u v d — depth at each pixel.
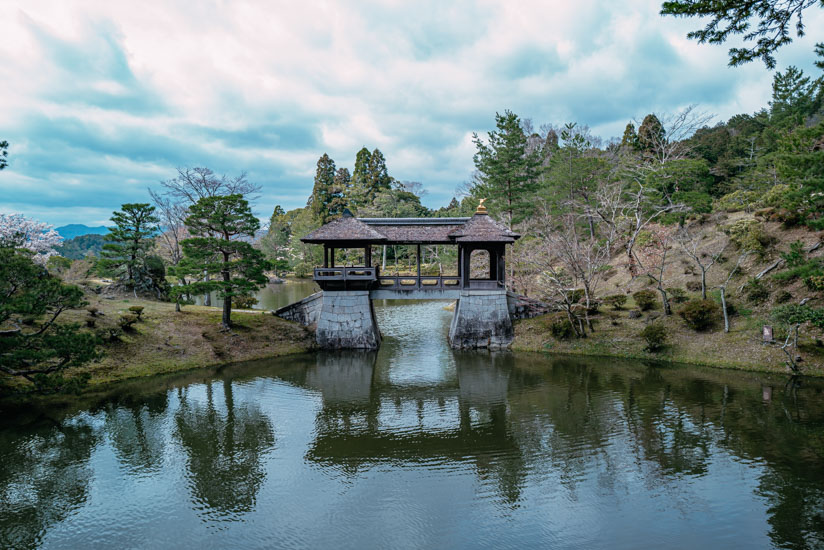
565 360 25.94
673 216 35.81
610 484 12.70
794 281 25.38
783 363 21.31
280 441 15.97
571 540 10.28
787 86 38.97
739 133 54.28
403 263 72.81
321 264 77.38
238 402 19.84
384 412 18.78
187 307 33.41
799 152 17.58
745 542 10.02
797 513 11.03
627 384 21.30
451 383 22.52
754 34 10.08
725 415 17.02
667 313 28.08
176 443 15.75
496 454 14.80
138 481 13.19
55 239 39.44
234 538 10.59
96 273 37.75
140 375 22.94
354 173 91.25
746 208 37.12
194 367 24.70
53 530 10.88
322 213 83.56
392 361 26.59
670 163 37.59
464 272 29.38
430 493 12.49
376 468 13.98
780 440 14.83
